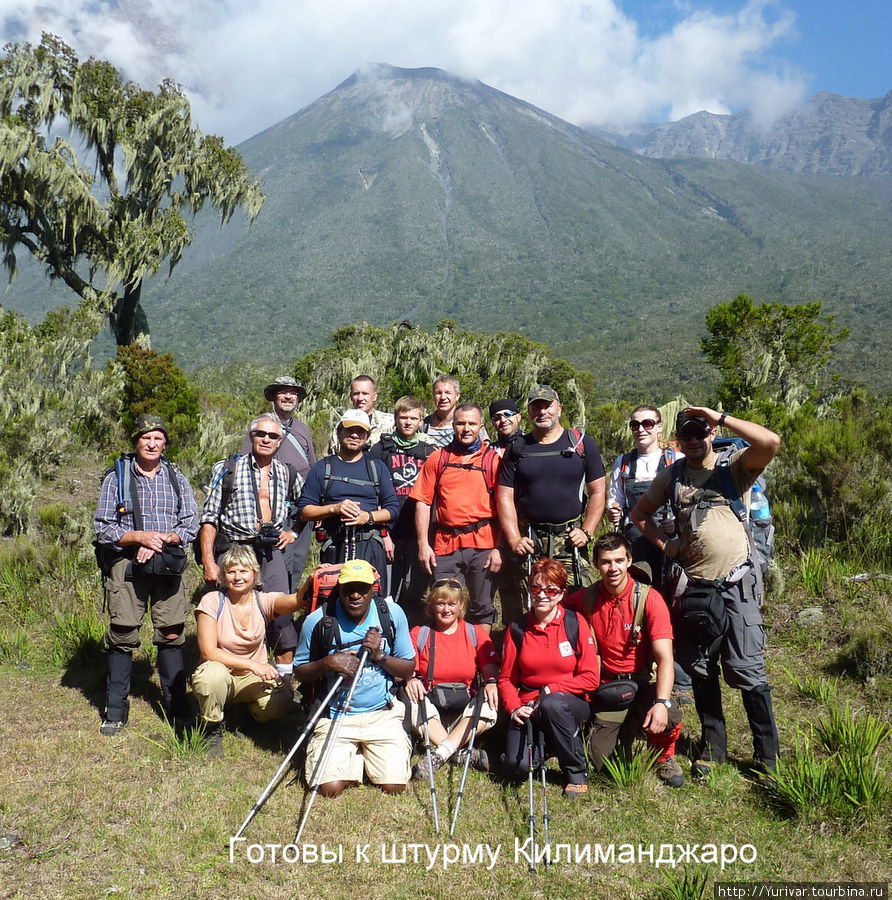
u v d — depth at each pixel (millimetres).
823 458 7258
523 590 5301
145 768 4172
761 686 4062
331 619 4172
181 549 4566
